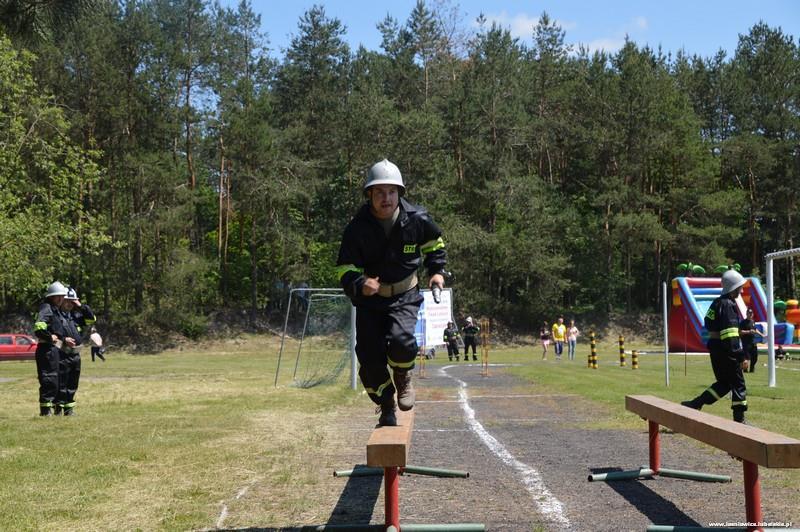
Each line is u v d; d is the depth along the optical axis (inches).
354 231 203.0
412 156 2169.0
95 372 1109.7
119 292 2100.1
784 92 2488.9
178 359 1665.8
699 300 1499.8
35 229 944.3
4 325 2046.0
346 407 557.0
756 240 2586.1
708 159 2466.8
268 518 230.4
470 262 2245.3
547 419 476.1
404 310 206.7
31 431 419.5
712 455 336.2
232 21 2431.1
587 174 2568.9
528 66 2608.3
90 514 235.3
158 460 329.4
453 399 613.0
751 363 943.0
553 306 2370.8
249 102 2210.9
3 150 945.5
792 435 371.9
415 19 2581.2
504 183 2257.6
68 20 673.0
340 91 2501.2
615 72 2442.2
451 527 212.1
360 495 262.2
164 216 1990.7
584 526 218.5
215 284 2359.7
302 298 2313.0
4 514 234.4
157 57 2048.5
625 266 2699.3
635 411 301.4
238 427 438.3
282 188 2181.3
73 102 1946.4
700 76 2805.1
